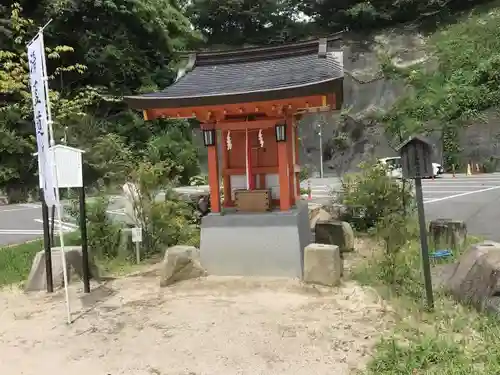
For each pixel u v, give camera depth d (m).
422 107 27.80
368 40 35.84
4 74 13.38
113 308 5.73
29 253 9.30
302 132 37.50
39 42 5.51
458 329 4.49
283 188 7.02
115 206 11.30
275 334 4.65
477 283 5.12
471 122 27.06
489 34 28.44
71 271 7.08
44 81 5.50
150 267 8.04
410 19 35.56
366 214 10.42
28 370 4.12
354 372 3.81
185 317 5.24
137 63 26.22
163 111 6.94
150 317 5.31
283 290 6.16
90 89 21.94
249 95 6.30
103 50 23.81
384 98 32.81
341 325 4.84
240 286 6.41
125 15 24.31
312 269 6.41
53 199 5.58
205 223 7.16
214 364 4.05
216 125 7.17
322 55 7.30
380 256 7.52
